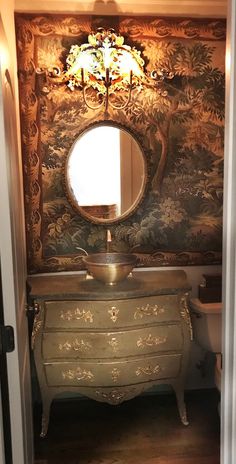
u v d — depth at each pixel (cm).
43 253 265
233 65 104
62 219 265
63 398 279
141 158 268
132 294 226
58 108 255
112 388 234
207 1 258
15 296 127
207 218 279
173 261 279
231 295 110
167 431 246
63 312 227
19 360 130
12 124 166
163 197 273
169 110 265
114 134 264
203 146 272
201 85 265
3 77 129
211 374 289
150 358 236
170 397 284
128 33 255
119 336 229
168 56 260
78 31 251
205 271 283
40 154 257
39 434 244
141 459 222
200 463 219
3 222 120
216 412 265
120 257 261
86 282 246
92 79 255
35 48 247
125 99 260
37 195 260
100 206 269
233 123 105
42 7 245
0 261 121
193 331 267
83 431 247
